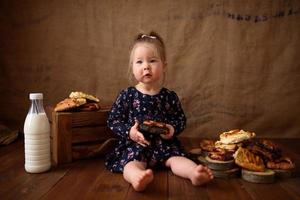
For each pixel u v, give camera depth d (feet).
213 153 3.99
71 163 4.38
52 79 6.11
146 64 4.22
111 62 6.02
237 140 4.06
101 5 5.91
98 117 4.59
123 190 3.34
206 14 5.79
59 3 5.95
